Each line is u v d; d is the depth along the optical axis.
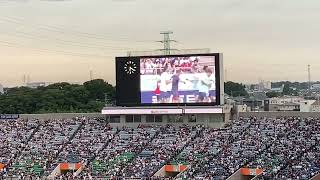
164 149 143.00
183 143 144.50
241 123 151.12
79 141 154.00
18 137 160.25
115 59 151.50
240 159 132.00
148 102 149.25
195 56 145.38
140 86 149.75
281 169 124.44
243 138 142.50
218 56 143.62
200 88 145.25
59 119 169.00
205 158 135.25
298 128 143.75
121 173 134.62
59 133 159.88
